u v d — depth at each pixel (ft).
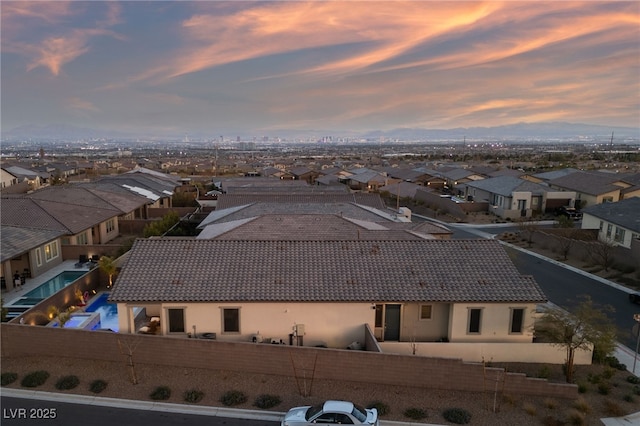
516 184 215.51
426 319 71.15
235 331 68.28
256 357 60.13
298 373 59.52
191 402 54.90
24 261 106.42
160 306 68.08
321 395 56.44
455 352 67.05
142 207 179.52
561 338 63.46
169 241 76.79
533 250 146.61
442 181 299.38
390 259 74.79
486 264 73.97
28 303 92.22
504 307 68.54
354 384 58.59
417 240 79.51
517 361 67.72
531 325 69.21
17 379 59.52
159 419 51.70
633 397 58.49
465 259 75.05
